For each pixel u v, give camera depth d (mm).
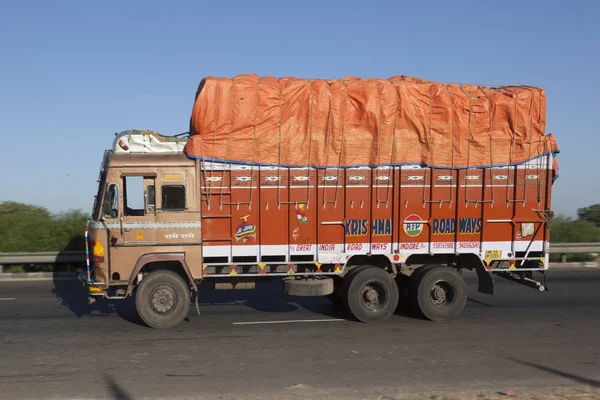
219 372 6383
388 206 9438
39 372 6406
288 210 9203
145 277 8734
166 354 7188
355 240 9391
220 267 9102
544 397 5418
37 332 8453
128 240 8789
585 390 5742
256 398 5480
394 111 9336
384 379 6109
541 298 11711
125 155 8844
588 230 19078
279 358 6996
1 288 12773
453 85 9734
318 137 9195
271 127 9086
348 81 9688
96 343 7777
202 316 9742
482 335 8328
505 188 9727
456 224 9625
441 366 6645
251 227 9102
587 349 7512
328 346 7625
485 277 9750
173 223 8867
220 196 9000
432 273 9344
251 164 9070
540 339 8086
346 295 9250
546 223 9836
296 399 5438
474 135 9562
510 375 6281
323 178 9250
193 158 8891
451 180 9570
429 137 9430
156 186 8836
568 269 16594
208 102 8883
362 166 9328
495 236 9734
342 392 5648
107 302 10961
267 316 9758
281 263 9195
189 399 5469
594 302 11234
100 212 8742
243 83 9039
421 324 9117
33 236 15922
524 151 9734
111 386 5891
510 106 9625
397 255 9500
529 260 9883
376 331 8586
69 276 14500
